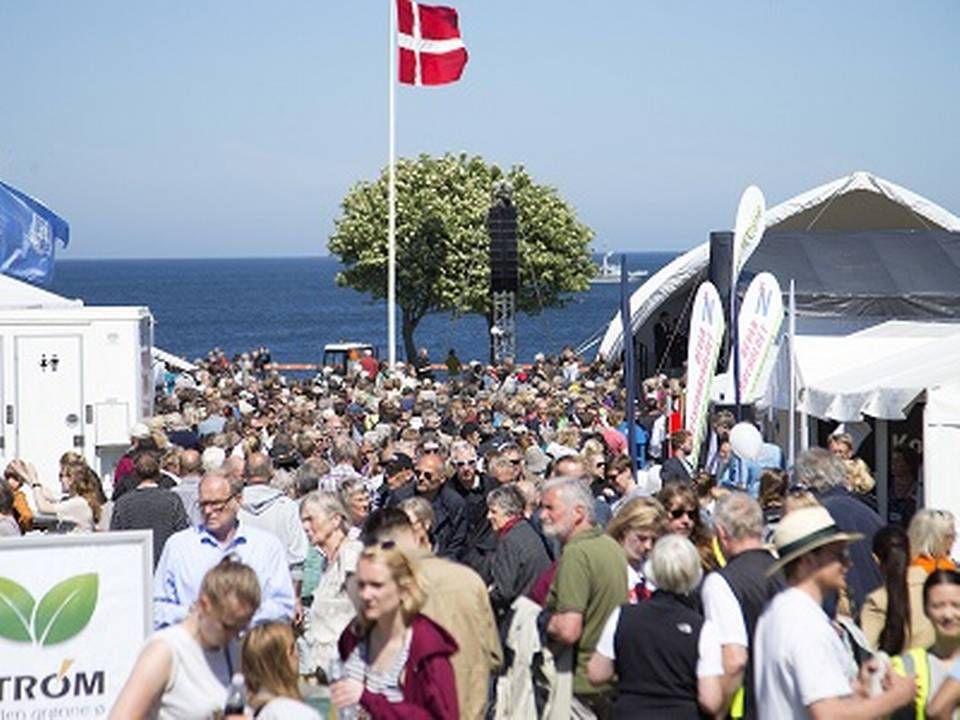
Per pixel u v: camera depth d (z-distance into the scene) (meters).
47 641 9.96
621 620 8.95
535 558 12.17
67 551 10.01
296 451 21.25
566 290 74.81
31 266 31.11
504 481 15.02
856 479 15.48
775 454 18.61
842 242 35.59
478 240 71.19
